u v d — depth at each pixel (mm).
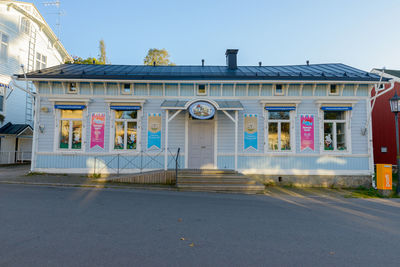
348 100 11508
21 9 18500
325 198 8883
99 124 11641
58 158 11461
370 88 11609
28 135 17906
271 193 9477
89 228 4668
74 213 5660
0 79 16938
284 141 11781
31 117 19828
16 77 11070
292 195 9227
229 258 3555
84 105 11531
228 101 11672
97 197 7488
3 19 17344
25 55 19328
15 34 18312
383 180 9602
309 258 3639
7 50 17594
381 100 16500
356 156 11508
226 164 11609
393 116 15734
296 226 5238
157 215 5727
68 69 12781
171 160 11672
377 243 4336
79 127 11727
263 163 11570
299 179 11477
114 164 11539
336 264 3465
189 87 11820
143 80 11281
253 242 4223
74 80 11188
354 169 11477
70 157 11484
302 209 6934
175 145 11719
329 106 11539
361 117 11633
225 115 11805
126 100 11625
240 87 11797
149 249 3783
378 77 11320
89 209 6055
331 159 11531
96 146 11570
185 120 11789
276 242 4258
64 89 11523
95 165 11492
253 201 7820
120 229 4668
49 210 5840
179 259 3473
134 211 6012
